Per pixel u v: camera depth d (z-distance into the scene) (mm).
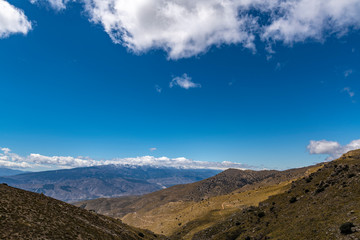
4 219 39688
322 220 52562
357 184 60219
